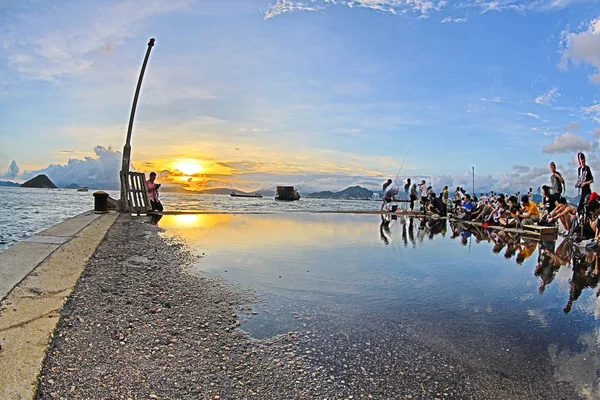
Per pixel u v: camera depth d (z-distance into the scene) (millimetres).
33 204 30828
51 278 4641
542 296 5129
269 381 2809
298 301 4688
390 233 12188
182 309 4207
